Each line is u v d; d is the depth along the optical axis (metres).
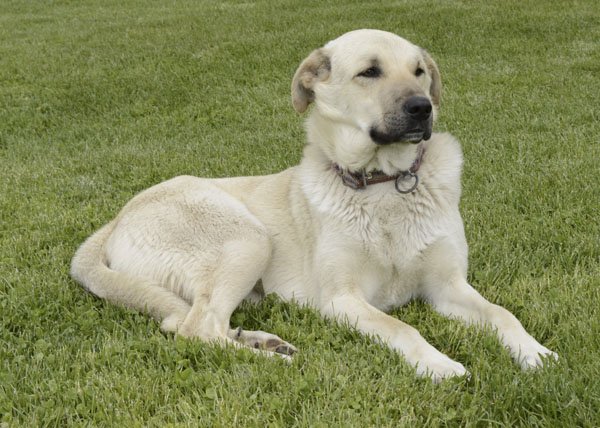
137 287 4.73
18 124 11.52
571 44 13.63
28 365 3.99
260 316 4.83
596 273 5.02
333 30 15.59
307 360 3.93
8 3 23.94
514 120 9.55
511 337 4.09
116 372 3.88
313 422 3.31
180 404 3.53
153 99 12.30
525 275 5.15
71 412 3.56
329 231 4.84
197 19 18.55
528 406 3.39
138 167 8.70
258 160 8.73
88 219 6.90
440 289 4.91
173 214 5.18
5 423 3.45
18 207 7.30
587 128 8.90
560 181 6.91
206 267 4.88
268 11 18.89
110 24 18.89
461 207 6.57
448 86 11.59
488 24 15.23
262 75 13.13
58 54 15.72
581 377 3.53
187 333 4.40
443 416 3.33
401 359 3.91
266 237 5.05
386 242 4.79
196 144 9.81
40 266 5.72
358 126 4.84
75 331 4.54
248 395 3.62
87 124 11.48
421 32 15.05
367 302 4.82
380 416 3.33
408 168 4.82
